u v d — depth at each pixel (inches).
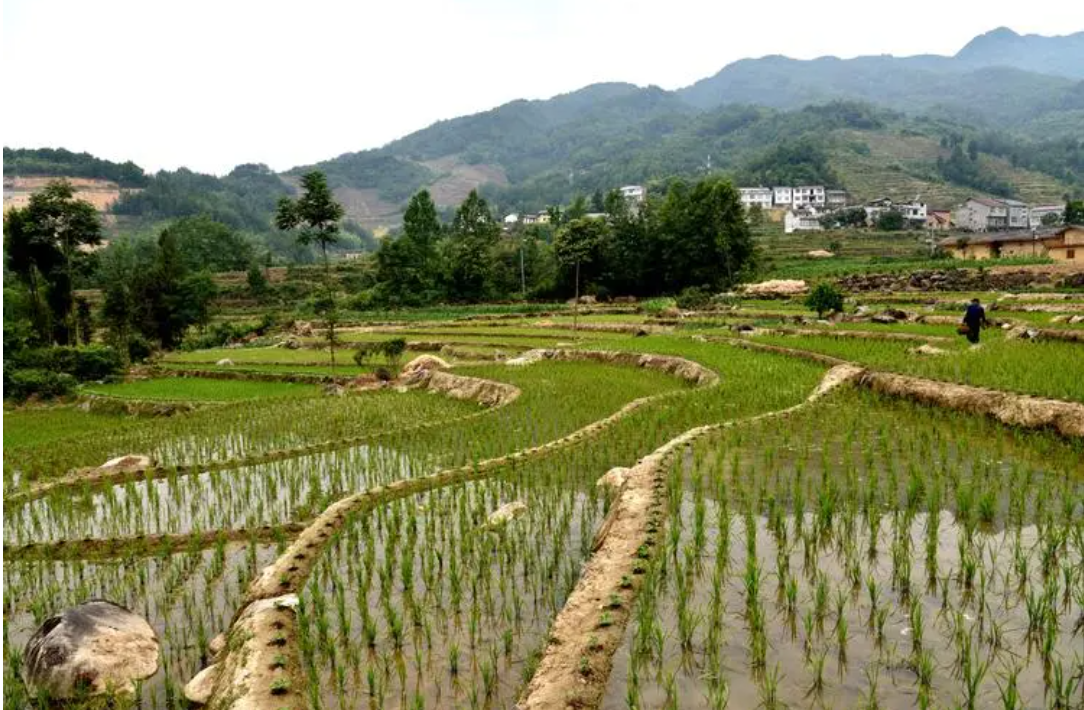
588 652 295.1
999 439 568.1
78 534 539.2
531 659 310.8
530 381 1126.4
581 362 1444.4
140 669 331.9
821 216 6043.3
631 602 332.5
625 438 700.7
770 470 522.0
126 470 729.0
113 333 2544.3
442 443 763.4
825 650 281.3
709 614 315.3
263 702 286.5
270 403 1187.9
